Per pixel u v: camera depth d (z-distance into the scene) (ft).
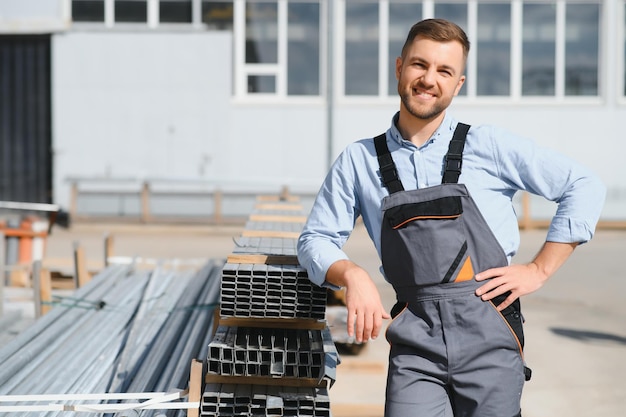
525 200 52.13
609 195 53.67
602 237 49.24
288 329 10.68
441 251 8.68
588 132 53.67
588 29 53.72
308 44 53.21
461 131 9.02
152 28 51.55
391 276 9.01
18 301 23.40
